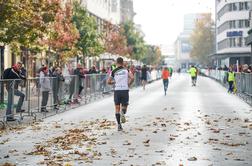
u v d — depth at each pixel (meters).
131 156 15.45
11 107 24.59
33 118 27.48
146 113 30.23
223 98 45.22
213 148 16.95
